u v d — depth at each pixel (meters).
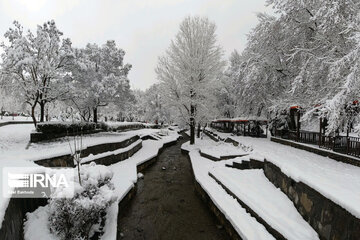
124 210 7.56
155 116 53.78
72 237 4.31
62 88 14.52
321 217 4.14
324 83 10.33
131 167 11.58
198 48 18.91
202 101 17.95
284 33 13.31
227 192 7.52
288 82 14.59
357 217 3.16
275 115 15.28
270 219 4.97
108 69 21.41
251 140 16.58
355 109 8.02
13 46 11.91
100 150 11.55
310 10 11.77
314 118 10.84
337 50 9.70
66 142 11.80
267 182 7.30
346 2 8.73
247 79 14.86
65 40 14.67
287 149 11.34
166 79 18.69
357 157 7.29
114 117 55.38
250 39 16.64
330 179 4.96
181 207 7.82
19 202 4.07
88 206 4.45
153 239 5.83
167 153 18.94
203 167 11.38
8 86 13.26
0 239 2.66
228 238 5.74
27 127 21.22
